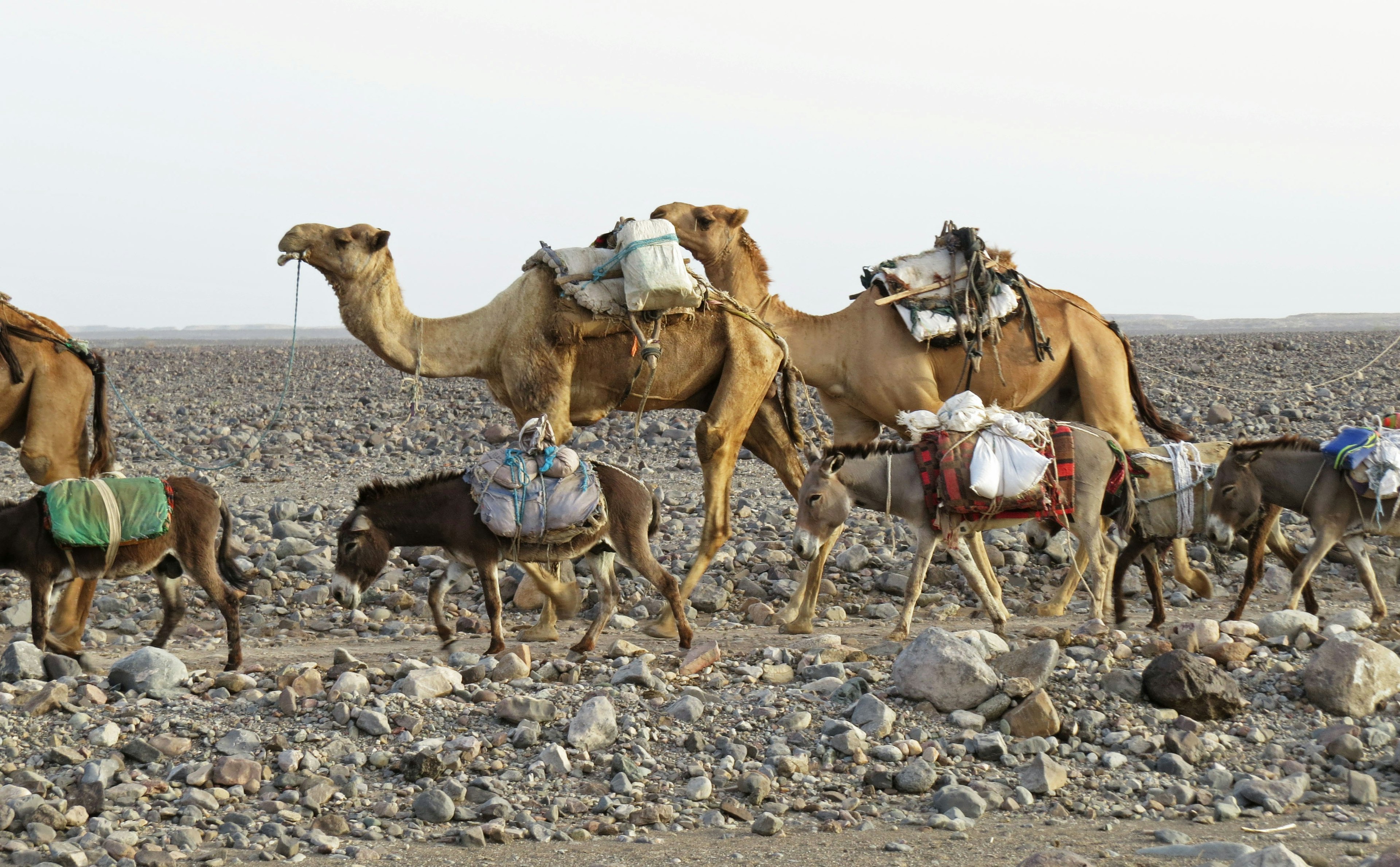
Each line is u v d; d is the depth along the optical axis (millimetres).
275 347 137125
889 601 17547
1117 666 12594
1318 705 11859
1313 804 10141
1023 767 10734
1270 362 55500
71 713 11375
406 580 18438
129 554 12703
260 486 28234
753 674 12672
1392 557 18328
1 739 10797
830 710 11789
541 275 15188
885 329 16500
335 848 9266
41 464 14492
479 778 10414
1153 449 15156
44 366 14445
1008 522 14203
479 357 15406
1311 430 33344
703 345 15516
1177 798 10156
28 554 12594
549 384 15141
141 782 10273
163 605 13695
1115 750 11125
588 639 13719
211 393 52625
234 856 9180
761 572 18641
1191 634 12914
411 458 32406
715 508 15531
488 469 13250
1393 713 11672
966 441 13883
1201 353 60969
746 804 10109
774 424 16719
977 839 9391
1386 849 8961
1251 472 14703
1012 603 17375
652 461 30453
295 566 19156
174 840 9367
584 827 9688
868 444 14289
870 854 9078
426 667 12445
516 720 11375
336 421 39531
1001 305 16531
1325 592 17469
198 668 13180
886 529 20703
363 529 13305
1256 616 15773
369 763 10766
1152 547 15156
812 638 14461
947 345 16516
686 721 11555
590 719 11125
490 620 13547
